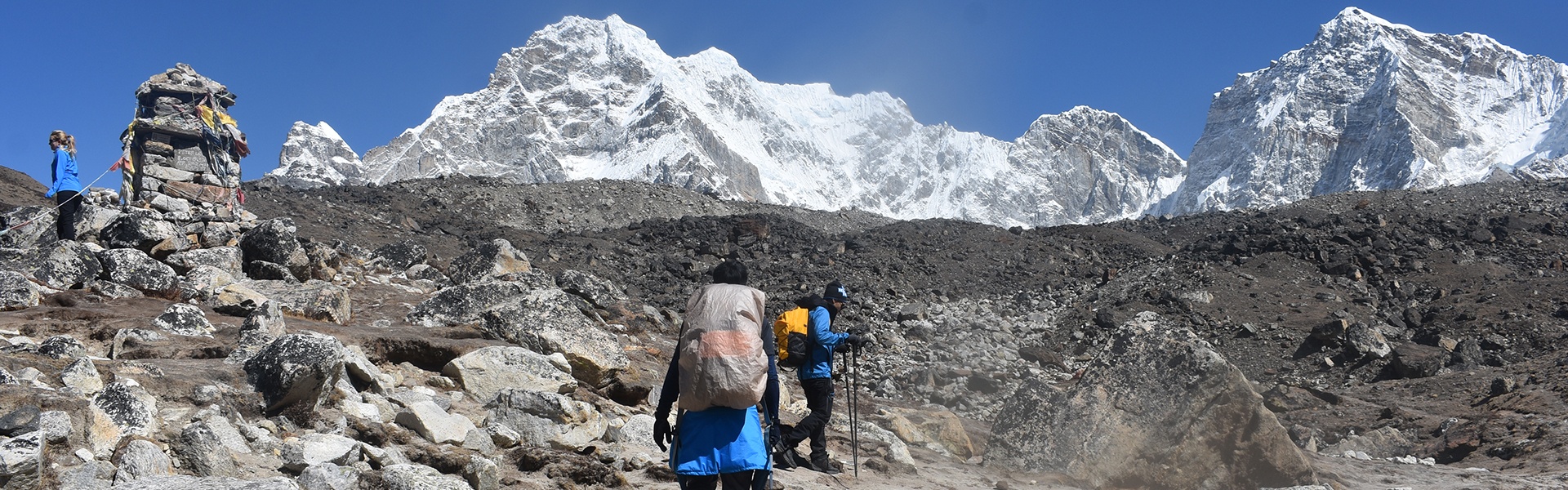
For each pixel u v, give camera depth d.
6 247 12.09
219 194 17.16
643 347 12.47
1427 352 19.81
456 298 11.24
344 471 5.27
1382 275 27.55
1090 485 8.12
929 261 31.31
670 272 30.38
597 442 7.04
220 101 17.86
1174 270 28.42
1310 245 29.22
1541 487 9.32
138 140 16.84
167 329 8.43
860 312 23.80
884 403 12.66
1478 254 29.58
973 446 10.16
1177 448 8.04
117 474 4.68
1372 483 9.23
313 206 34.31
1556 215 34.88
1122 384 8.53
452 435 6.41
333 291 10.66
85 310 9.22
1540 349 20.83
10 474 4.30
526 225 46.69
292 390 6.36
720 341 4.84
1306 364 21.03
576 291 14.18
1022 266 31.84
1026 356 19.75
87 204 14.07
